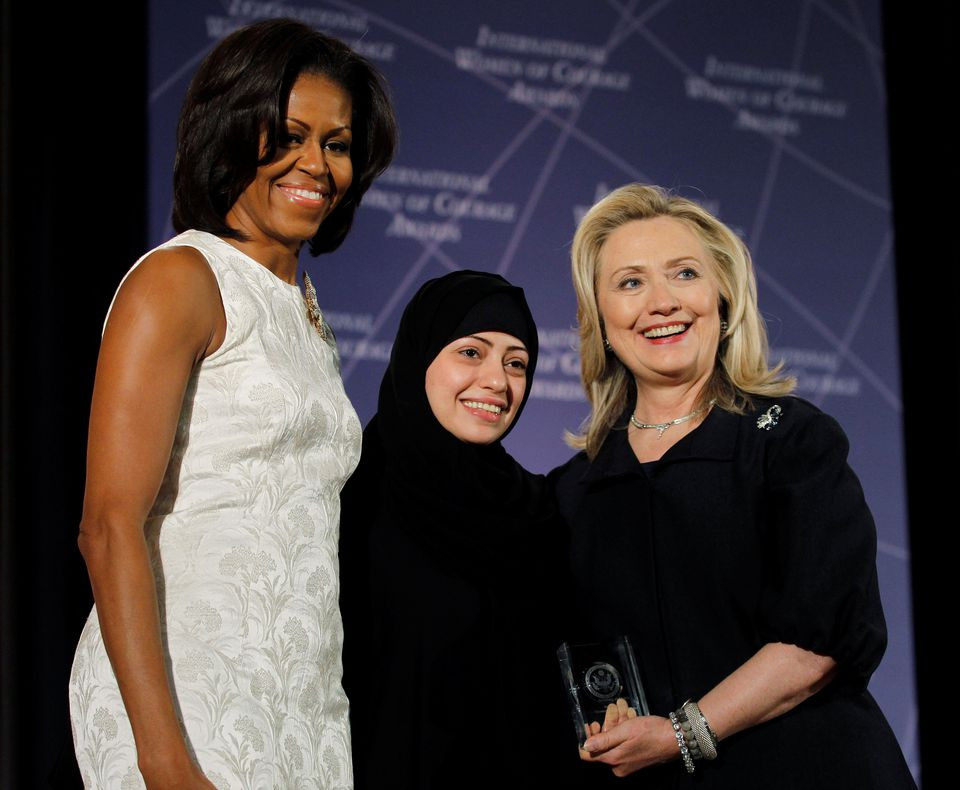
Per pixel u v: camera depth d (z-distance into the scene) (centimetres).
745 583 208
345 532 219
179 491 166
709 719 200
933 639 402
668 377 223
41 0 361
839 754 201
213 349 169
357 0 384
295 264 191
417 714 210
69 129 360
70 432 356
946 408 413
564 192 395
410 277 379
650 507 216
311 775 169
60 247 357
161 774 150
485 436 217
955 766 396
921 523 408
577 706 205
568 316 390
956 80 425
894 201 421
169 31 367
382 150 198
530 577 218
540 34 399
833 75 422
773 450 212
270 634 167
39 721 346
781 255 410
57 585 351
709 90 411
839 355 410
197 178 178
